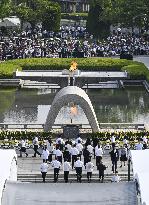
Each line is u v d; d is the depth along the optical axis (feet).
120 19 493.36
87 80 367.45
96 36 536.01
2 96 346.13
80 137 244.42
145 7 481.87
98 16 531.50
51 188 161.89
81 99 255.09
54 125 267.39
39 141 244.83
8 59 427.33
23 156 235.81
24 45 452.76
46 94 350.84
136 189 160.66
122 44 471.21
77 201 157.48
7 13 522.47
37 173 216.54
